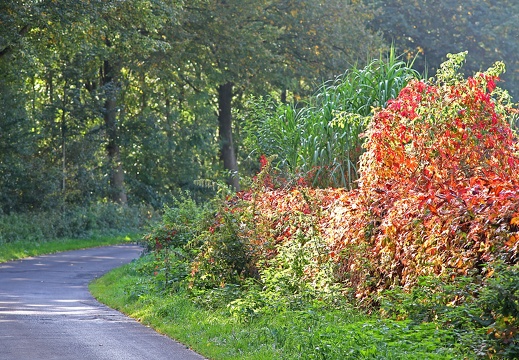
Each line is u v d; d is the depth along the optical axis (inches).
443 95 484.1
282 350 380.8
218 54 1782.7
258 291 537.0
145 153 2182.6
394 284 430.9
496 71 489.1
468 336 340.2
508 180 400.8
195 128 2194.9
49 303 644.1
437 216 386.6
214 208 674.2
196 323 484.4
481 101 473.7
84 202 1872.5
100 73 2003.0
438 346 345.4
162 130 2158.0
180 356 390.0
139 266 874.1
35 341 429.1
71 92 1792.6
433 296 380.2
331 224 508.7
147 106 2256.4
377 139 479.2
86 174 1843.0
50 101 1883.6
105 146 2038.6
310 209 543.8
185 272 660.1
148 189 2219.5
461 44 2271.2
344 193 509.0
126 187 2198.6
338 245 497.7
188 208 771.4
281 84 1911.9
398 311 415.8
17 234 1501.0
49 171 1681.8
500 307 332.8
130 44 1390.3
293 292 518.6
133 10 1357.0
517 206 349.4
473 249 368.8
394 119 478.6
